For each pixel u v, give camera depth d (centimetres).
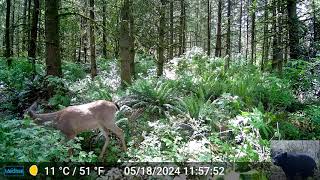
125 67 557
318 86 517
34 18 552
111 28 595
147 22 680
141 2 621
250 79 583
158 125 386
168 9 791
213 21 1564
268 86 521
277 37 693
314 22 633
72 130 337
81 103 448
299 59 558
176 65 848
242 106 455
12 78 513
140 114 432
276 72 648
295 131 385
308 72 516
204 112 414
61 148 278
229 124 379
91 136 374
